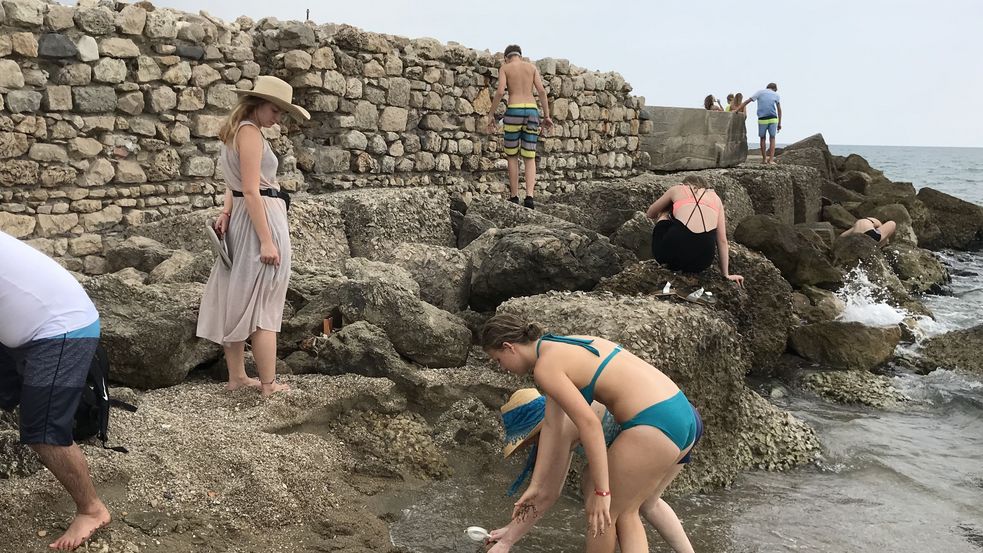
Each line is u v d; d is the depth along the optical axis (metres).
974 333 8.64
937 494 5.43
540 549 4.23
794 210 15.08
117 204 8.15
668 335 5.69
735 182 13.12
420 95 10.98
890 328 8.46
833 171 21.16
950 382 7.97
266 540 3.87
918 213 17.95
